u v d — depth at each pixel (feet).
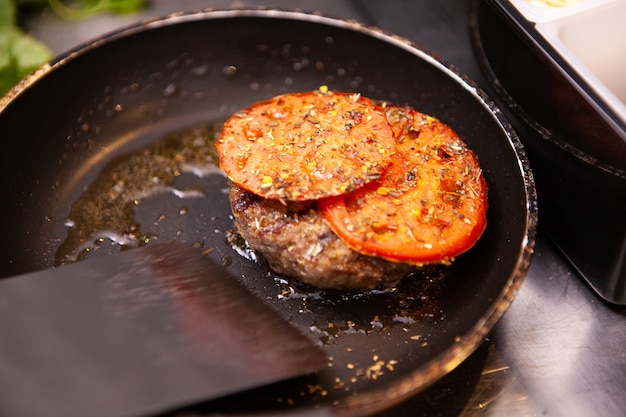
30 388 1.11
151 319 1.20
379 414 1.27
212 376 1.14
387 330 1.30
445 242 1.27
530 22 1.37
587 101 1.28
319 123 1.36
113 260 1.27
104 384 1.12
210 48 1.58
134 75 1.57
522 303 1.39
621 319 1.38
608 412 1.28
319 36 1.55
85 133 1.53
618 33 1.40
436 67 1.48
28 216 1.42
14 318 1.18
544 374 1.31
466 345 1.17
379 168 1.29
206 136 1.56
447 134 1.38
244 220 1.32
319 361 1.18
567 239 1.42
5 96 1.43
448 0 1.84
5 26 1.71
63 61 1.48
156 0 1.86
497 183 1.39
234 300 1.24
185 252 1.30
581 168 1.34
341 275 1.28
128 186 1.48
